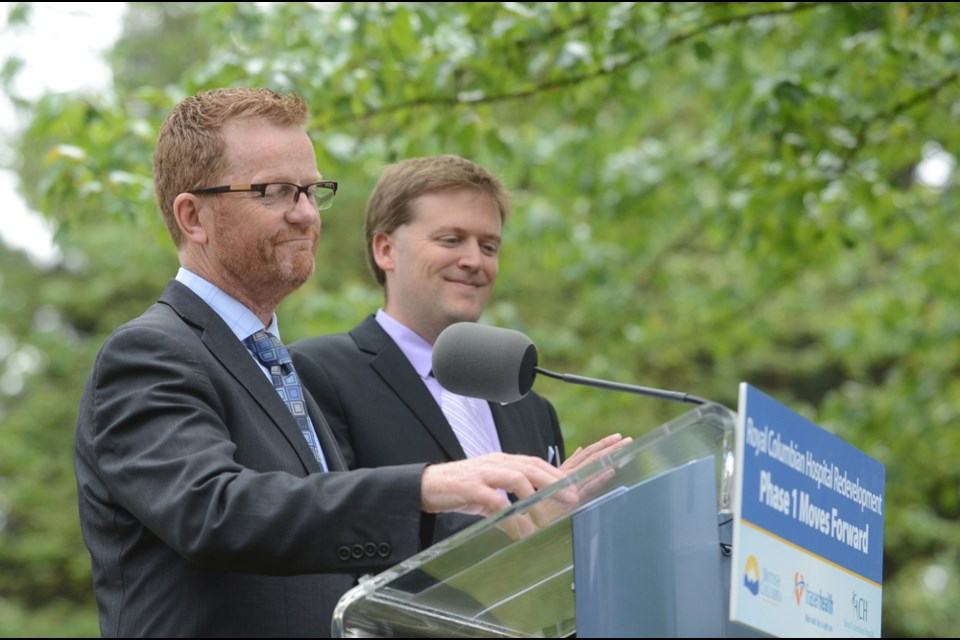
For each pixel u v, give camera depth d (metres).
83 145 8.94
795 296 17.48
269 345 3.78
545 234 12.66
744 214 10.22
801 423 2.78
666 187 12.10
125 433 3.30
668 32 8.41
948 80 9.41
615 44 8.39
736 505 2.54
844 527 2.94
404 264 5.27
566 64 8.18
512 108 9.05
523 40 8.38
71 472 19.70
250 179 3.71
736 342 14.59
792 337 19.91
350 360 5.11
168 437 3.24
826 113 9.25
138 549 3.34
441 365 3.49
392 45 8.30
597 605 2.86
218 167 3.72
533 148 12.38
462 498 2.99
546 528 2.80
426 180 5.30
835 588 2.87
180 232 3.79
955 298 12.38
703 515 2.85
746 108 9.70
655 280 14.42
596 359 13.16
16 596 20.36
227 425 3.45
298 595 3.37
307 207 3.76
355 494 3.04
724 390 19.62
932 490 17.03
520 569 2.89
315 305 11.80
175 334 3.48
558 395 13.12
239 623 3.28
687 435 2.69
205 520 3.06
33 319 20.98
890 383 12.98
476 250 5.27
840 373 21.58
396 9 8.02
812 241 10.44
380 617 2.82
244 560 3.05
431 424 5.01
